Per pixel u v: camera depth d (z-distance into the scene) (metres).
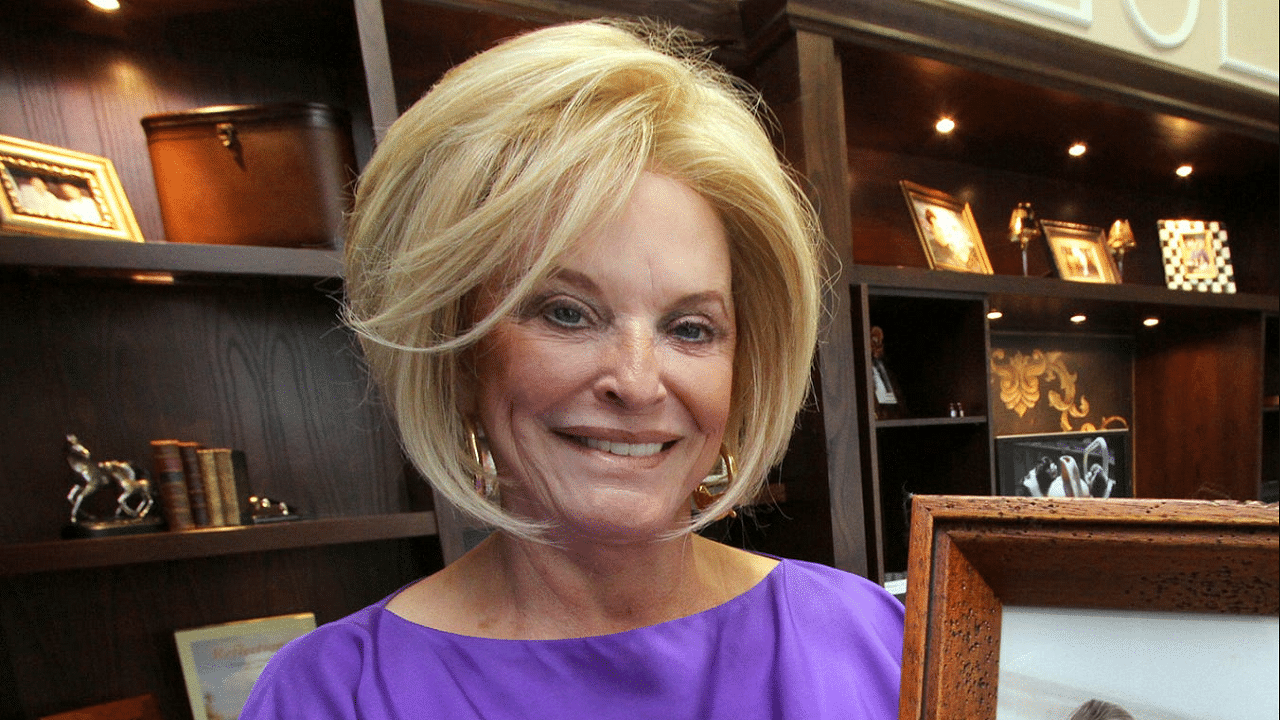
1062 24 1.86
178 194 1.17
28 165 1.09
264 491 1.33
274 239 1.18
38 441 1.19
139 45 1.29
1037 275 2.38
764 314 0.59
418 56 1.48
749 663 0.59
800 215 0.60
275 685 0.54
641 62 0.47
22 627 1.18
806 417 1.57
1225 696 0.33
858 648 0.65
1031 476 1.96
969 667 0.35
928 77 1.71
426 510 1.27
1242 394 2.33
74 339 1.22
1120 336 2.61
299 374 1.36
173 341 1.28
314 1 1.21
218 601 1.32
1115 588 0.34
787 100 1.54
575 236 0.44
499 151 0.46
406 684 0.52
